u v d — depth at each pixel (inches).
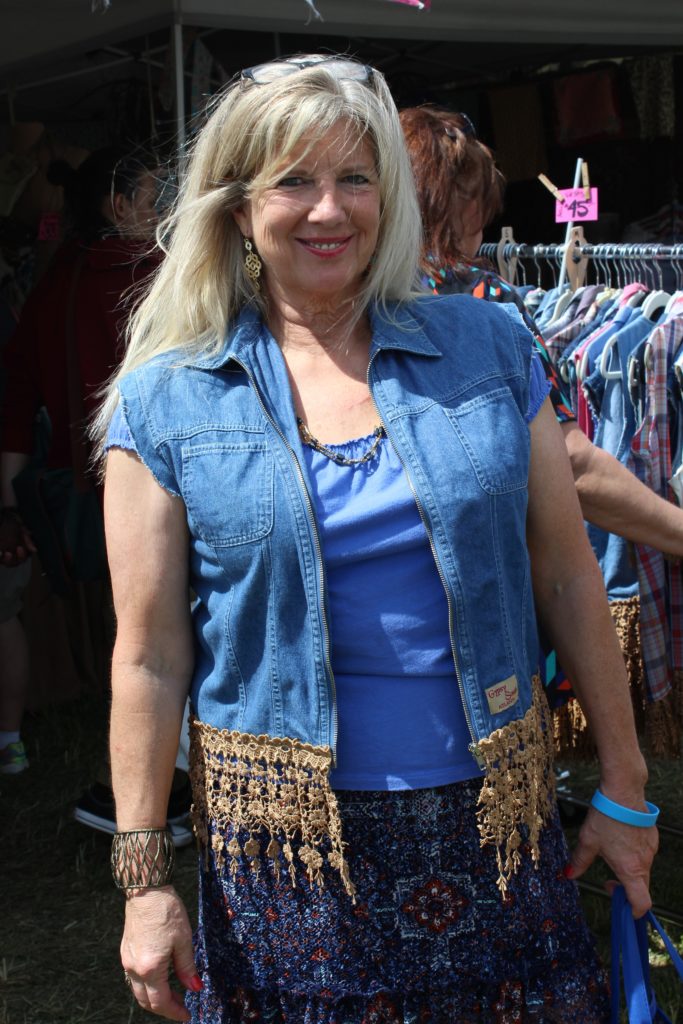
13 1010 110.0
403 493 60.2
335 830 59.4
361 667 61.1
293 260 61.6
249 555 59.5
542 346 81.8
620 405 105.9
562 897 65.1
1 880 135.9
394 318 64.1
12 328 161.2
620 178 241.3
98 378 129.0
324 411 62.1
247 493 59.4
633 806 66.9
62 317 132.2
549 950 63.1
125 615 63.0
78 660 197.2
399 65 236.2
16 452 141.9
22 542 142.6
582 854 67.1
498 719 61.7
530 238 247.6
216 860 63.4
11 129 205.5
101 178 131.0
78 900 131.0
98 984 114.3
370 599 60.6
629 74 233.0
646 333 106.3
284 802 60.6
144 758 63.1
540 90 240.7
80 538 133.4
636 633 105.1
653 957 110.9
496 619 61.9
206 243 64.8
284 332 64.7
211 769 63.6
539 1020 62.8
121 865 62.9
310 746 60.0
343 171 60.5
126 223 129.6
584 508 81.5
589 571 67.4
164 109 165.0
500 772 61.4
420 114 86.6
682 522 83.3
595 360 107.9
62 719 188.1
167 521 61.9
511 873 61.2
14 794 160.9
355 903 60.1
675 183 235.6
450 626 60.6
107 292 128.4
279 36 201.8
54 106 233.1
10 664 164.2
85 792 142.7
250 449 60.1
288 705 60.5
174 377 62.4
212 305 65.1
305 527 58.9
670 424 103.8
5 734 167.3
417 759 60.8
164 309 66.4
